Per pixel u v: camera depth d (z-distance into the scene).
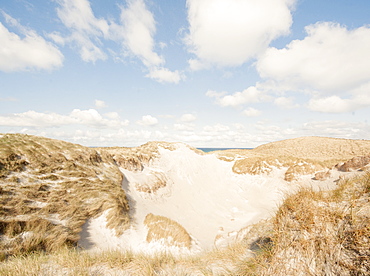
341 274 2.54
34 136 17.94
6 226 8.08
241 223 16.23
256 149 75.81
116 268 4.80
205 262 5.18
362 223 2.81
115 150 26.94
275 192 21.39
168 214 17.20
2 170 11.68
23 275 4.26
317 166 23.48
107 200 13.52
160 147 34.16
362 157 15.53
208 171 30.25
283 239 3.55
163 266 5.07
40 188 11.82
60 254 5.70
